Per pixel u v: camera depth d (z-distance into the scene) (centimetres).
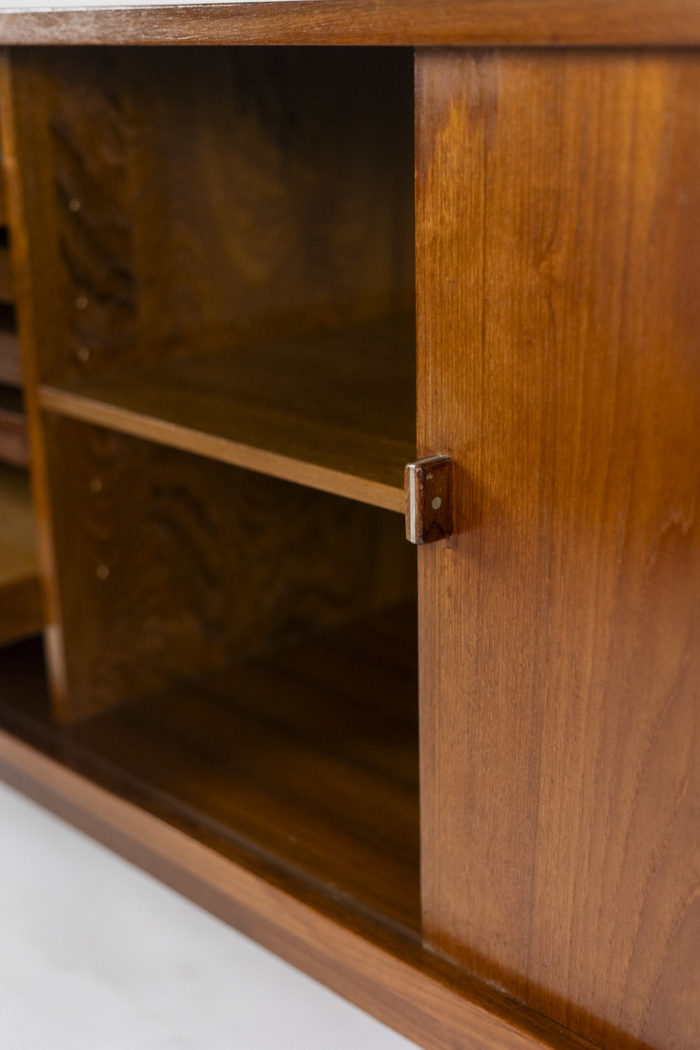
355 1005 86
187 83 107
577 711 69
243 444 87
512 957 77
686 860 66
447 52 64
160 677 122
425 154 67
